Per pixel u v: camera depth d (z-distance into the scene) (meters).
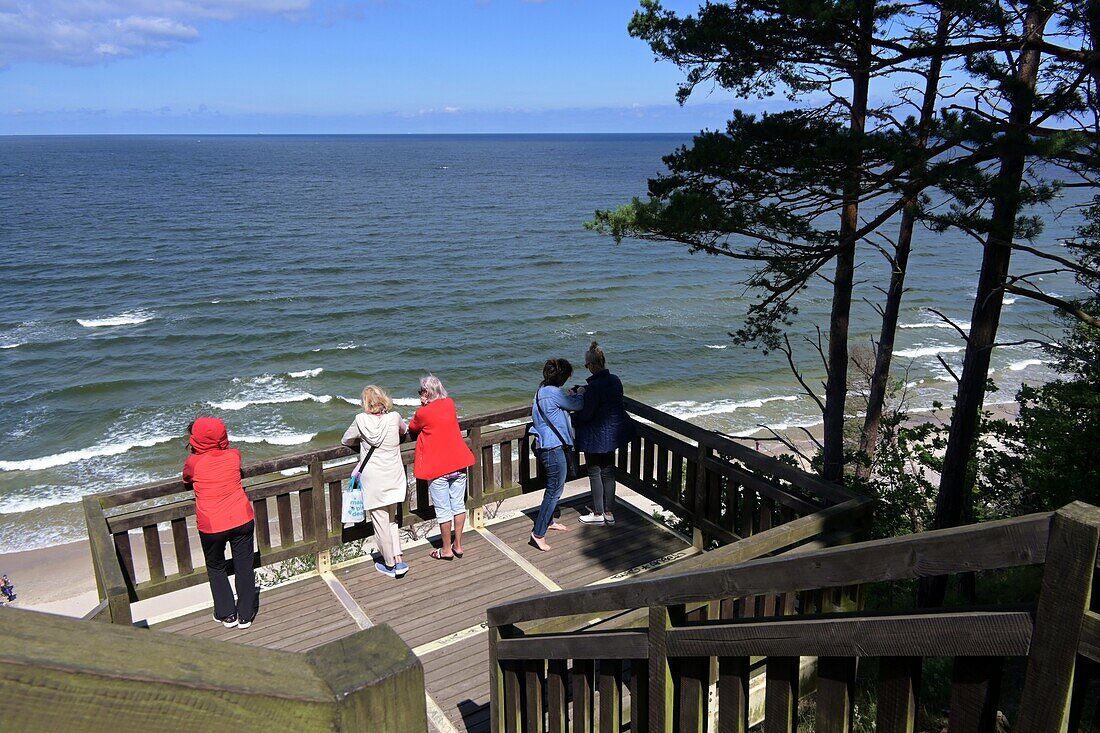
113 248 66.75
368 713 1.03
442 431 6.25
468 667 5.17
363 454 6.02
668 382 37.03
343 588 6.08
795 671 1.98
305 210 95.31
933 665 5.62
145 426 31.14
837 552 1.69
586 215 92.12
